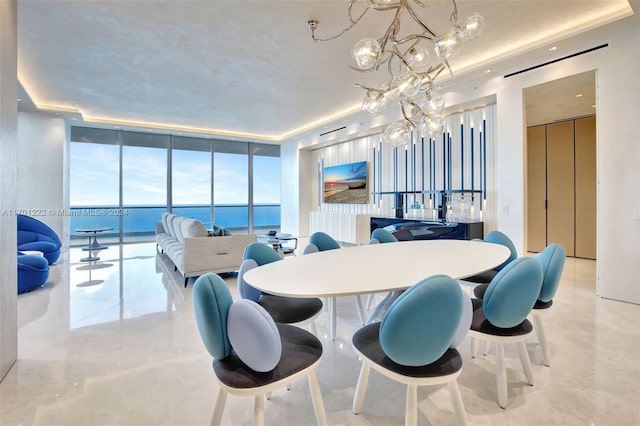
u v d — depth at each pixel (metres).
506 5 3.28
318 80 5.14
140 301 3.78
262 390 1.32
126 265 5.84
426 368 1.42
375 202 7.59
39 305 3.63
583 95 4.73
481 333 1.85
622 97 3.56
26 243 5.50
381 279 1.76
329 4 3.19
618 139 3.59
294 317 2.06
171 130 8.27
